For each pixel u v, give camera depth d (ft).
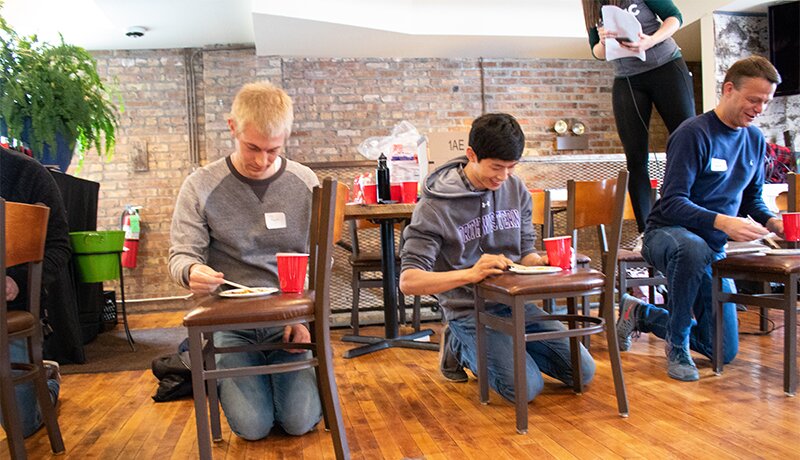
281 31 19.58
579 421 6.58
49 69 13.14
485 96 23.89
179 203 6.39
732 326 8.56
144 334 14.73
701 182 8.30
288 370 5.10
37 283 6.18
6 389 5.41
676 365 8.12
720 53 19.08
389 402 7.69
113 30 20.17
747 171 8.46
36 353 6.21
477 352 7.19
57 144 13.55
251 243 6.47
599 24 11.61
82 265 12.53
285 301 5.19
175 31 20.53
